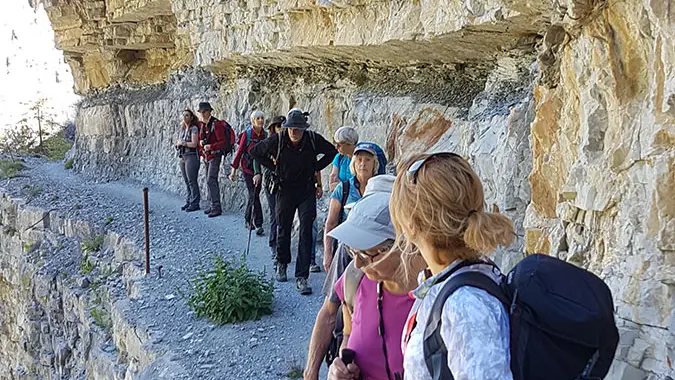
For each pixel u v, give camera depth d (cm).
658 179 304
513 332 161
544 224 472
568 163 439
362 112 923
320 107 1027
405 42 748
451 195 179
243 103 1199
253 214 986
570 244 417
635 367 302
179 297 775
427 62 855
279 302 721
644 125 328
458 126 750
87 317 959
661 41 304
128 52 1745
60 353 1052
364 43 806
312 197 728
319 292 750
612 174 357
